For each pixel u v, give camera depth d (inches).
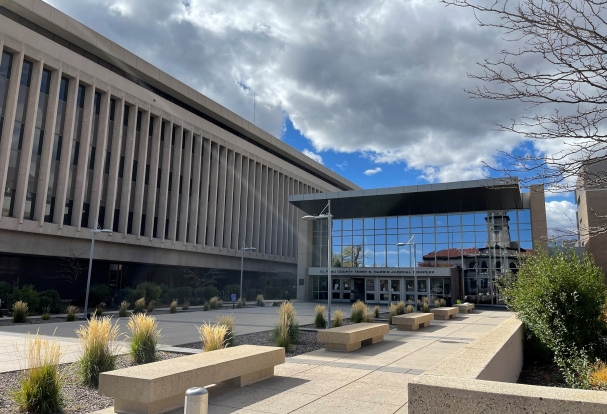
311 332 666.2
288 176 2564.0
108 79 1492.4
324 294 1738.4
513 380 318.7
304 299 1752.0
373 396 281.9
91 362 318.0
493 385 150.0
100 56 1520.7
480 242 1517.0
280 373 356.2
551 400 133.7
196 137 1897.1
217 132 2011.6
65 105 1373.0
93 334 332.5
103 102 1478.8
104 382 244.7
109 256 1494.8
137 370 255.8
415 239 1611.7
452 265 1541.6
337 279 1721.2
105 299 1311.5
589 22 170.7
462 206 1519.4
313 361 412.8
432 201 1478.8
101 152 1455.5
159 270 1792.6
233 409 253.0
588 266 412.2
